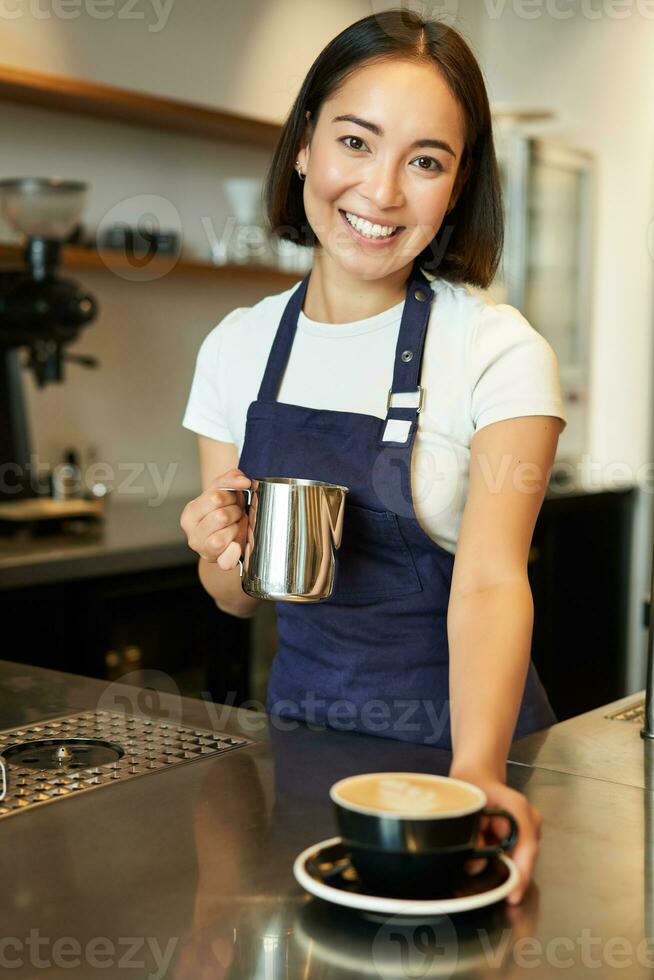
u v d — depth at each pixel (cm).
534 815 94
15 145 325
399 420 149
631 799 113
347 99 136
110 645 280
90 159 347
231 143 391
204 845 100
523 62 489
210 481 171
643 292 480
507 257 438
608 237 485
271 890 90
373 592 151
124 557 279
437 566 151
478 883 88
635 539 477
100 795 113
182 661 301
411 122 134
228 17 385
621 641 469
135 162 361
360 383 153
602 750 131
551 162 447
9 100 316
